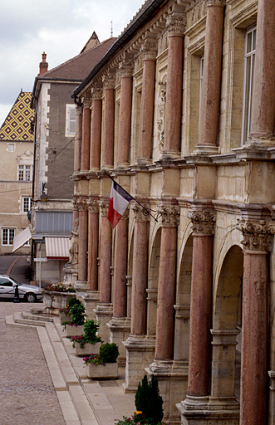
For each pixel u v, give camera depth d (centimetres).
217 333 1625
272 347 1292
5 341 3216
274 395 1279
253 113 1295
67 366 2639
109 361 2398
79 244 3747
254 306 1301
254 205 1280
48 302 3794
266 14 1266
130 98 2575
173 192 1931
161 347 1962
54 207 4991
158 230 2167
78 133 4025
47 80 4931
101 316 2959
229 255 1544
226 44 1572
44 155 4981
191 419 1627
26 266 6531
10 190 7488
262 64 1273
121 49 2583
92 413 2048
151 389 1662
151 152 2277
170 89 1911
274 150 1240
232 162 1460
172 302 1953
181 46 1898
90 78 3281
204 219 1617
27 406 2169
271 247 1297
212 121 1608
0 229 7481
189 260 1906
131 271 2602
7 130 7900
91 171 3338
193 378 1656
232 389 1652
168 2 1925
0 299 4631
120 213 2222
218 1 1583
